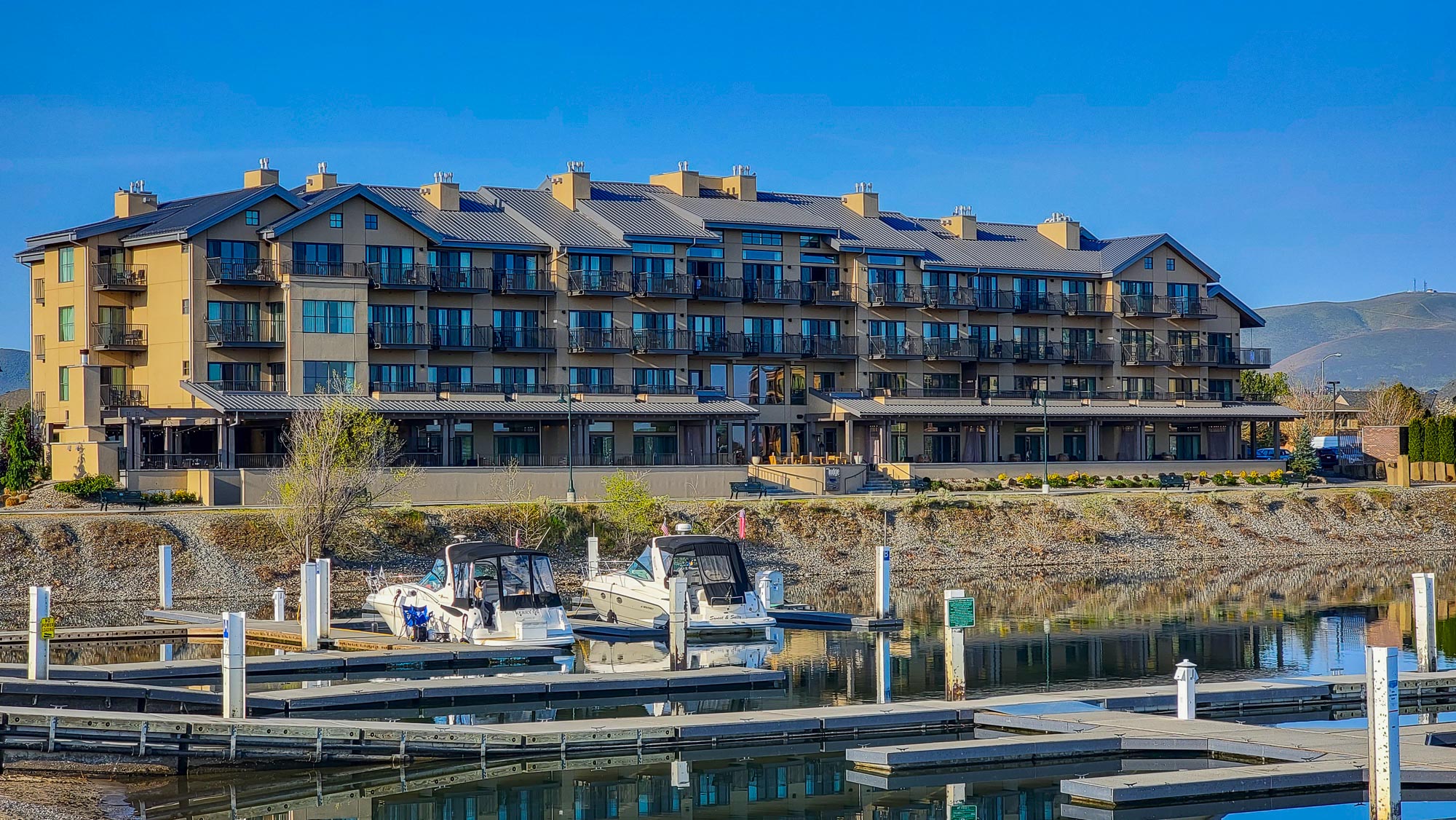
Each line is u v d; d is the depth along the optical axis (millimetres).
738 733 29641
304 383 76062
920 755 27391
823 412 92562
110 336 77312
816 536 70812
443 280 81125
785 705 34312
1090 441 98750
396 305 80250
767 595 51656
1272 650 42781
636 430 86312
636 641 45188
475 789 26953
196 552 58312
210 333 74875
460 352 82312
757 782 27578
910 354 95625
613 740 29031
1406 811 24406
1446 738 28219
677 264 88438
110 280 76938
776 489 82688
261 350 76562
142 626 46125
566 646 42281
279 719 29188
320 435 61156
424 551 62500
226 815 24875
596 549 52844
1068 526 76875
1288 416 104500
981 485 86375
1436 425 101312
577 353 85750
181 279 75500
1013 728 30328
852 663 40562
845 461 89062
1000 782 27391
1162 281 104375
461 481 72250
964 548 72750
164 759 27844
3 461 78812
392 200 85562
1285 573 69188
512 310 84375
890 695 35375
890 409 91875
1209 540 78938
